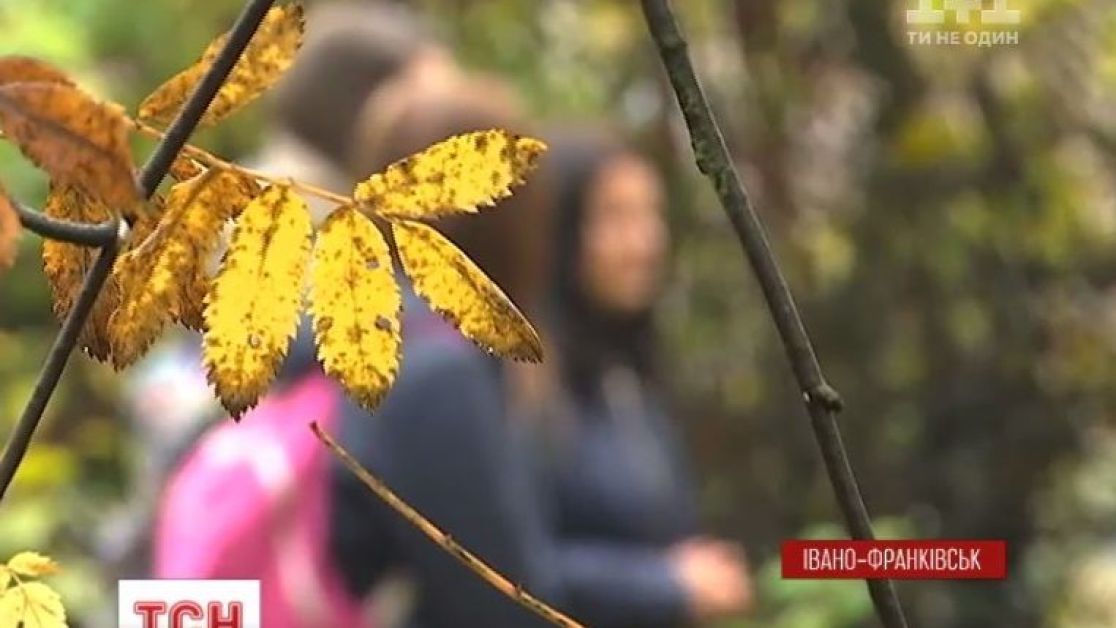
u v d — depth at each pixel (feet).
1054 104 13.52
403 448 7.96
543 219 9.04
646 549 9.77
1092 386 14.06
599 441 9.89
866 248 14.20
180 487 8.00
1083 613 13.73
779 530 14.21
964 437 13.89
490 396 8.27
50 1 15.58
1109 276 14.19
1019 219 14.07
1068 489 13.91
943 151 13.67
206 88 2.27
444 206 2.52
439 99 8.64
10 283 14.16
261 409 8.04
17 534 11.44
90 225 2.24
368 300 2.50
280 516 7.78
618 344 10.48
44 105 1.98
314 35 9.23
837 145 14.24
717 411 14.83
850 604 10.55
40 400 2.29
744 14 14.16
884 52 13.50
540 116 15.25
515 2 16.06
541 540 8.55
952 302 14.14
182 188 2.47
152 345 2.54
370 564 7.89
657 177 13.67
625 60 15.53
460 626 8.00
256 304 2.47
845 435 13.97
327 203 2.85
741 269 15.10
